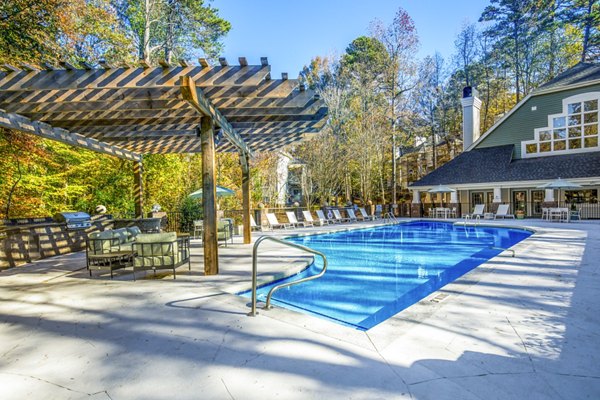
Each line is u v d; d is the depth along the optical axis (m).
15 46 9.88
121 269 7.00
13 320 3.90
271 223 16.38
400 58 26.88
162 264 5.96
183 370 2.69
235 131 9.16
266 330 3.49
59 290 5.25
